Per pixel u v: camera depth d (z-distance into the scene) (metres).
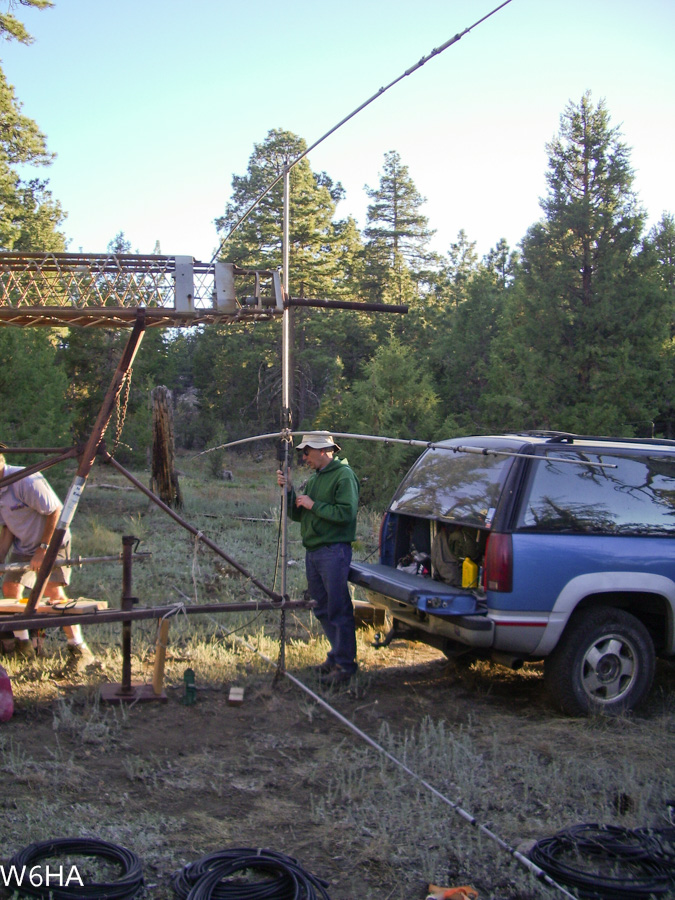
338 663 5.89
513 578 5.14
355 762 4.41
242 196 38.44
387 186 49.91
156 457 14.91
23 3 13.91
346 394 17.31
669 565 5.50
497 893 3.19
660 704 5.81
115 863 3.29
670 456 5.92
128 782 4.09
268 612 7.97
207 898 2.93
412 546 6.31
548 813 3.91
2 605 5.41
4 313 4.48
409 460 16.02
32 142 16.47
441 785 4.13
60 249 27.52
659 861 3.34
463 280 50.38
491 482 5.54
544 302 15.85
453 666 6.40
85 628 7.04
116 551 10.42
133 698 5.30
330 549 5.88
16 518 5.83
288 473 5.77
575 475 5.52
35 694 5.35
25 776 4.04
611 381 15.30
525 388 15.99
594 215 15.97
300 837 3.57
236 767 4.33
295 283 35.91
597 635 5.35
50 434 12.98
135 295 4.72
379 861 3.38
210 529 12.85
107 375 27.41
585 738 4.90
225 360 38.19
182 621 7.41
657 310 15.54
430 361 24.92
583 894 3.15
